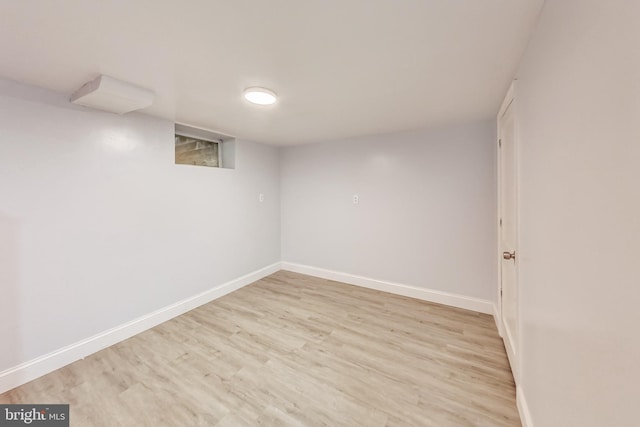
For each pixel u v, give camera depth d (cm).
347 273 374
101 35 122
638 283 54
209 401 161
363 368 192
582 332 79
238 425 145
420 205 312
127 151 231
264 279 390
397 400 162
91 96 178
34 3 99
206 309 291
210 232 314
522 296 149
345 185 365
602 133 67
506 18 112
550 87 102
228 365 195
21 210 176
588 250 75
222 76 166
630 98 56
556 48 95
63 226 194
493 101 212
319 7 104
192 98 204
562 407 93
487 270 277
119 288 228
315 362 199
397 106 224
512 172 184
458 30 121
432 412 153
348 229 368
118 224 227
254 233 381
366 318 270
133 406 157
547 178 107
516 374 167
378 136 334
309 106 222
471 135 277
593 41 71
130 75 165
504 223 217
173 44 131
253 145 373
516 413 152
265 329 248
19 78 167
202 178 303
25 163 176
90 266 210
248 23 114
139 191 241
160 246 260
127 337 232
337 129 304
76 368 192
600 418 69
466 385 174
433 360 201
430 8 105
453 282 297
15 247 174
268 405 158
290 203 421
